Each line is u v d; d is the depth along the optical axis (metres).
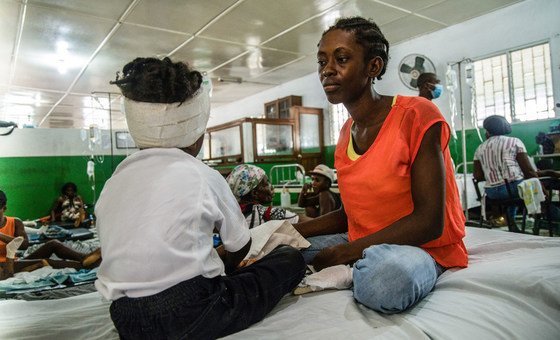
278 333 0.93
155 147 0.95
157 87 0.90
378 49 1.21
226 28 4.83
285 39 5.34
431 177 1.10
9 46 5.02
